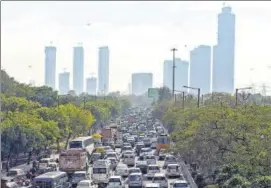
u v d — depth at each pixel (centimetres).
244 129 11731
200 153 13612
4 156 18275
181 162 19912
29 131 18600
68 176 16000
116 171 16562
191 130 15588
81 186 13000
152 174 15775
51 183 12744
